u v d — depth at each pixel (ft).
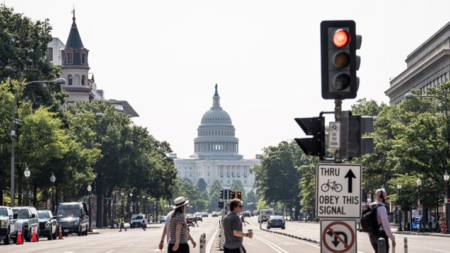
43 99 286.66
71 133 286.66
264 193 645.10
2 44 284.20
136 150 382.01
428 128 237.04
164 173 415.64
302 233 247.70
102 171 368.07
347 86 46.09
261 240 182.70
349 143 47.29
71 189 275.80
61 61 549.13
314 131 48.16
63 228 220.23
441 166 239.50
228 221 57.57
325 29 46.34
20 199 229.86
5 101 224.94
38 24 300.81
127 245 154.40
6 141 226.58
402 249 135.23
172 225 63.41
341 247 46.70
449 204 230.68
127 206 520.01
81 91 506.07
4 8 298.35
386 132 278.46
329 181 47.03
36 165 229.86
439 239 190.60
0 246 150.92
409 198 265.34
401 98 472.44
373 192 320.50
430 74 391.65
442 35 402.72
